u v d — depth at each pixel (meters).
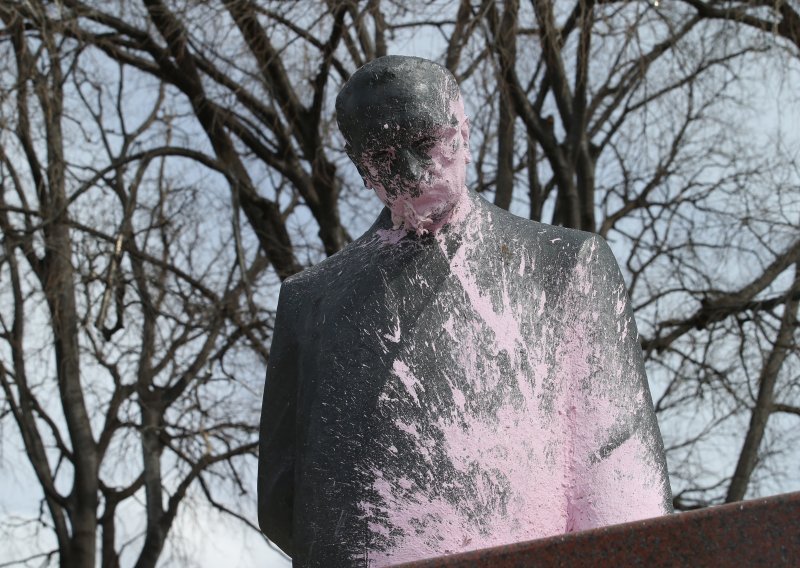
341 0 9.43
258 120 11.09
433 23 10.01
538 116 10.25
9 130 9.65
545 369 2.25
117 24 10.30
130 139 10.77
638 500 2.17
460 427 2.20
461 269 2.31
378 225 2.46
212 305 10.02
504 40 9.87
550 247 2.34
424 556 2.13
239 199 10.71
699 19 10.10
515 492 2.17
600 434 2.21
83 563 10.30
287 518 2.39
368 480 2.19
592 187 10.53
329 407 2.26
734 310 10.43
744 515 1.72
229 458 10.58
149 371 10.34
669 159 10.95
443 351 2.25
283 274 10.54
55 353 10.70
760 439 10.12
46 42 9.88
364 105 2.21
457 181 2.26
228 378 10.36
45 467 10.45
